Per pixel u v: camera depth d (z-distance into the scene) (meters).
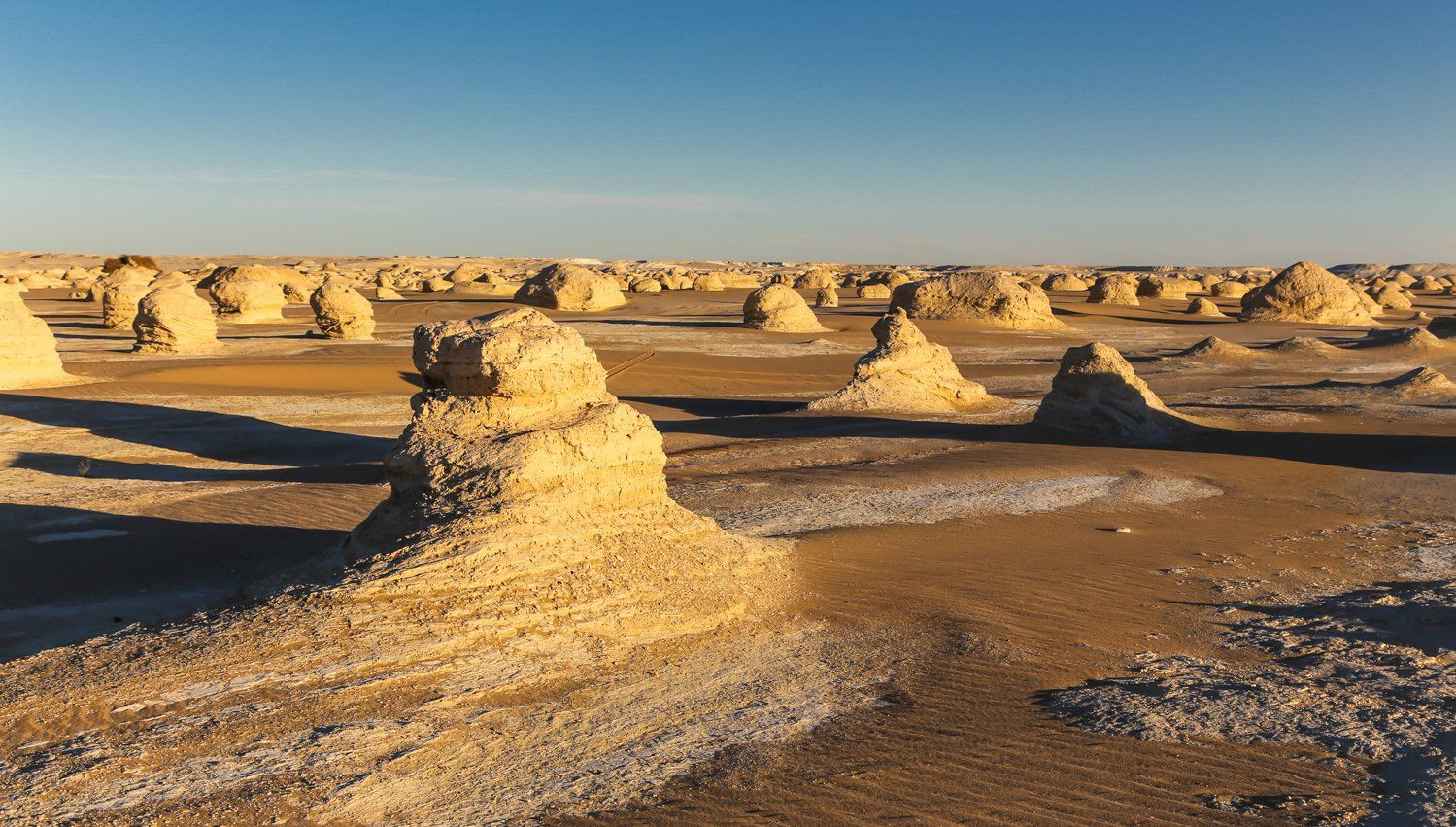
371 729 7.05
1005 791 6.22
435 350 11.23
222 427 25.88
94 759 6.52
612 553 10.09
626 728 7.34
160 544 14.26
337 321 48.50
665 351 46.97
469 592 9.04
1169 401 32.28
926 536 13.79
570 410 11.18
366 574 9.13
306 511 16.41
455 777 6.54
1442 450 21.95
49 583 12.28
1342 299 70.81
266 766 6.53
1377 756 6.74
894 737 7.13
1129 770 6.52
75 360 37.47
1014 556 12.71
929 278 66.81
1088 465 20.16
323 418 27.73
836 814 5.93
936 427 26.67
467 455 10.24
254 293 59.00
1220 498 17.17
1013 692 8.05
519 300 73.38
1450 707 7.63
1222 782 6.35
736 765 6.70
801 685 8.23
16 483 19.14
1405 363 45.19
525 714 7.54
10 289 30.48
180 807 6.01
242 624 8.59
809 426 27.09
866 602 10.61
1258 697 7.86
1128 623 10.02
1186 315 75.62
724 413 31.78
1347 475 19.41
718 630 9.59
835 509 15.87
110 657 8.18
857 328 60.25
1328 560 12.87
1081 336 59.50
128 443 23.59
